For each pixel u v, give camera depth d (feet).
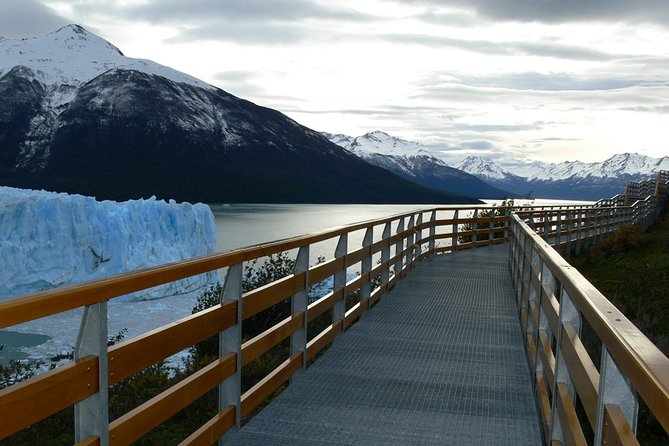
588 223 87.61
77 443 9.15
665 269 57.36
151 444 21.77
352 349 23.98
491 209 79.82
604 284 57.98
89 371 9.17
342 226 25.09
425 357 22.95
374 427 16.06
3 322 7.30
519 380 20.24
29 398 7.88
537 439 15.42
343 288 25.89
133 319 118.93
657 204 128.77
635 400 6.97
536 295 19.31
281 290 18.17
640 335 6.22
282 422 16.28
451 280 41.91
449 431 15.88
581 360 9.01
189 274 11.97
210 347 36.45
